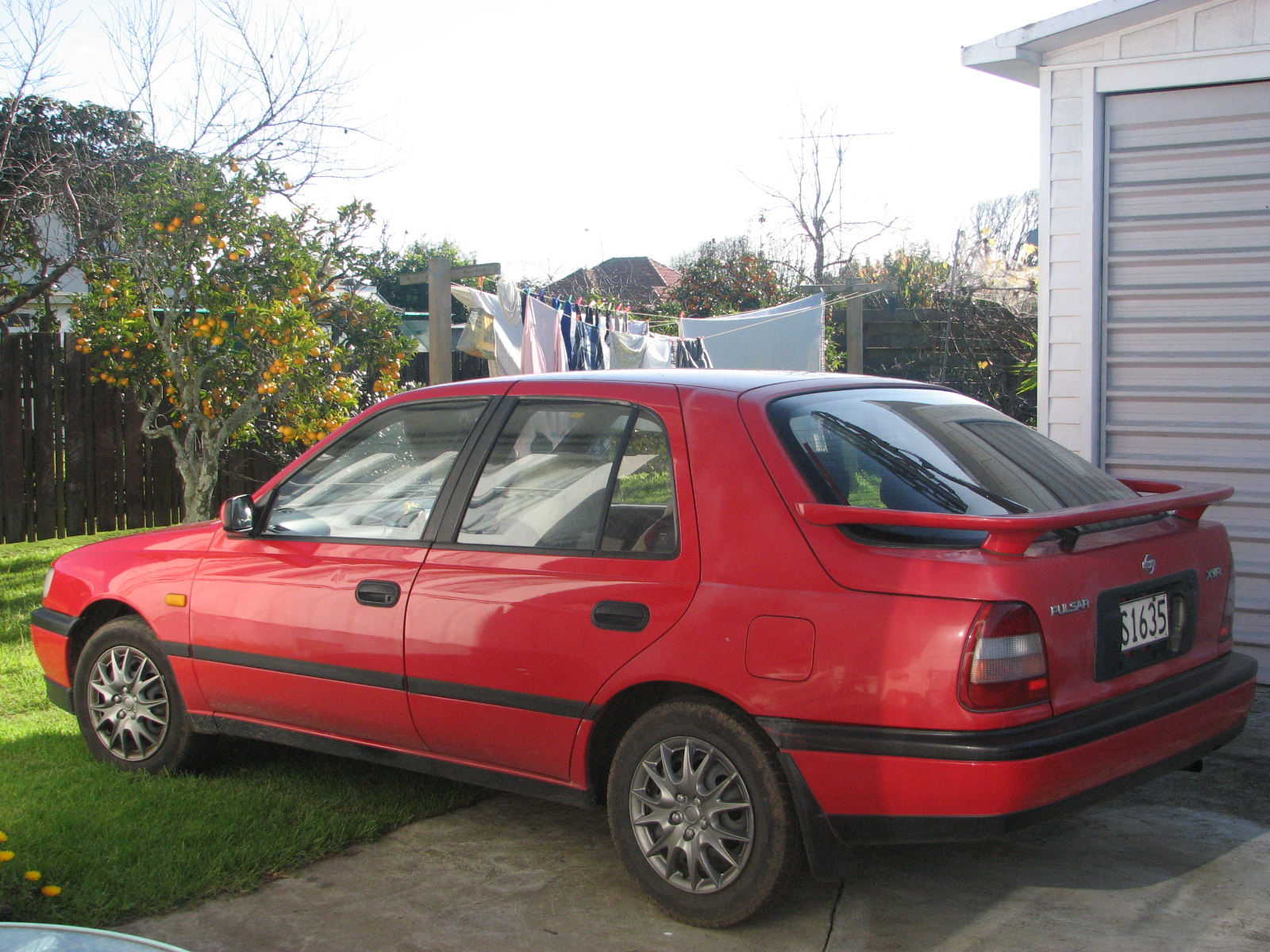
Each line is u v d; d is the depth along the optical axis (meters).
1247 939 3.23
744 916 3.29
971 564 3.04
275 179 8.92
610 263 32.72
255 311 8.24
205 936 3.37
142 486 10.83
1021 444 3.94
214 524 4.70
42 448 9.99
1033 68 6.38
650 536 3.50
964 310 15.20
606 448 3.72
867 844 3.09
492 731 3.72
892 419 3.75
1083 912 3.43
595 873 3.81
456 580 3.81
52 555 9.91
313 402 8.94
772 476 3.35
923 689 2.97
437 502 4.03
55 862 3.71
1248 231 5.86
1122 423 6.21
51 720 5.45
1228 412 5.95
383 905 3.57
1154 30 5.92
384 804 4.39
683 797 3.38
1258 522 5.87
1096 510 3.14
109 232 9.14
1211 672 3.59
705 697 3.36
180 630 4.52
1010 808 2.92
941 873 3.74
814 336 13.85
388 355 9.55
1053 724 3.02
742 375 3.91
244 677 4.34
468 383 4.22
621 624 3.43
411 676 3.86
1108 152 6.14
